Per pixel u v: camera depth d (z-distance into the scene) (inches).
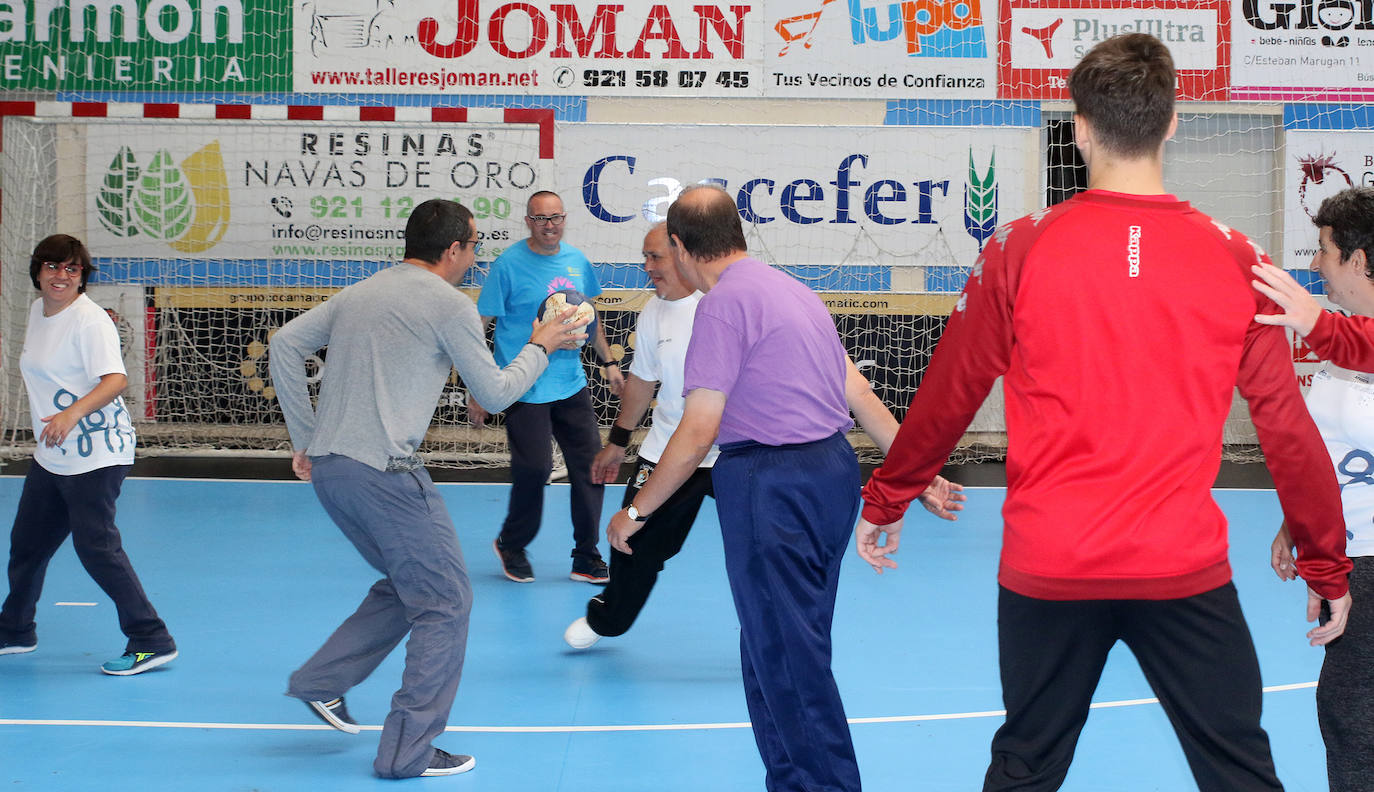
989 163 393.4
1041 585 76.8
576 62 394.0
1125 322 74.7
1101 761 134.0
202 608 199.3
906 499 87.2
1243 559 236.5
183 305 394.0
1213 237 75.6
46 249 157.6
